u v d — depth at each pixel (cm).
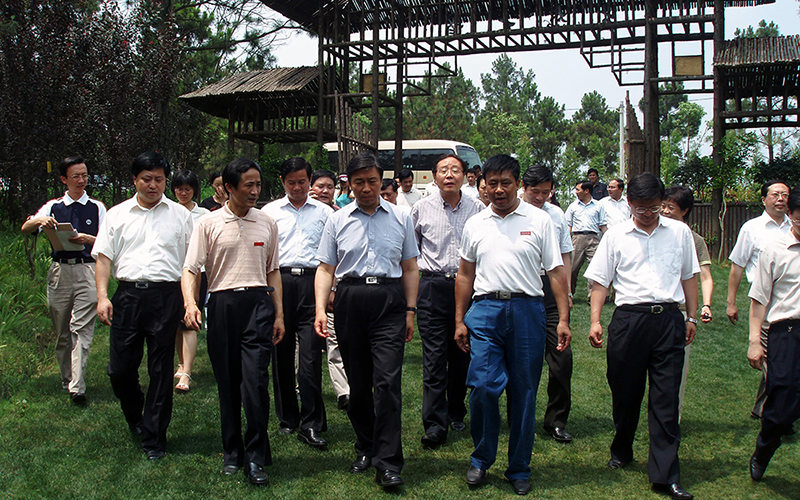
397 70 1686
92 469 418
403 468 434
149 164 453
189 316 410
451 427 513
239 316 415
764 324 524
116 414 514
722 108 1468
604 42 1511
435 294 492
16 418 496
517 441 405
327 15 1719
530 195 507
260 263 425
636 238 420
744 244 529
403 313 419
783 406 400
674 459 398
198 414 522
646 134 1455
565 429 496
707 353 741
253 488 396
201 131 1700
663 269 414
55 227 524
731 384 635
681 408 527
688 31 1478
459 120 4062
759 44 1426
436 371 483
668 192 493
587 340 790
